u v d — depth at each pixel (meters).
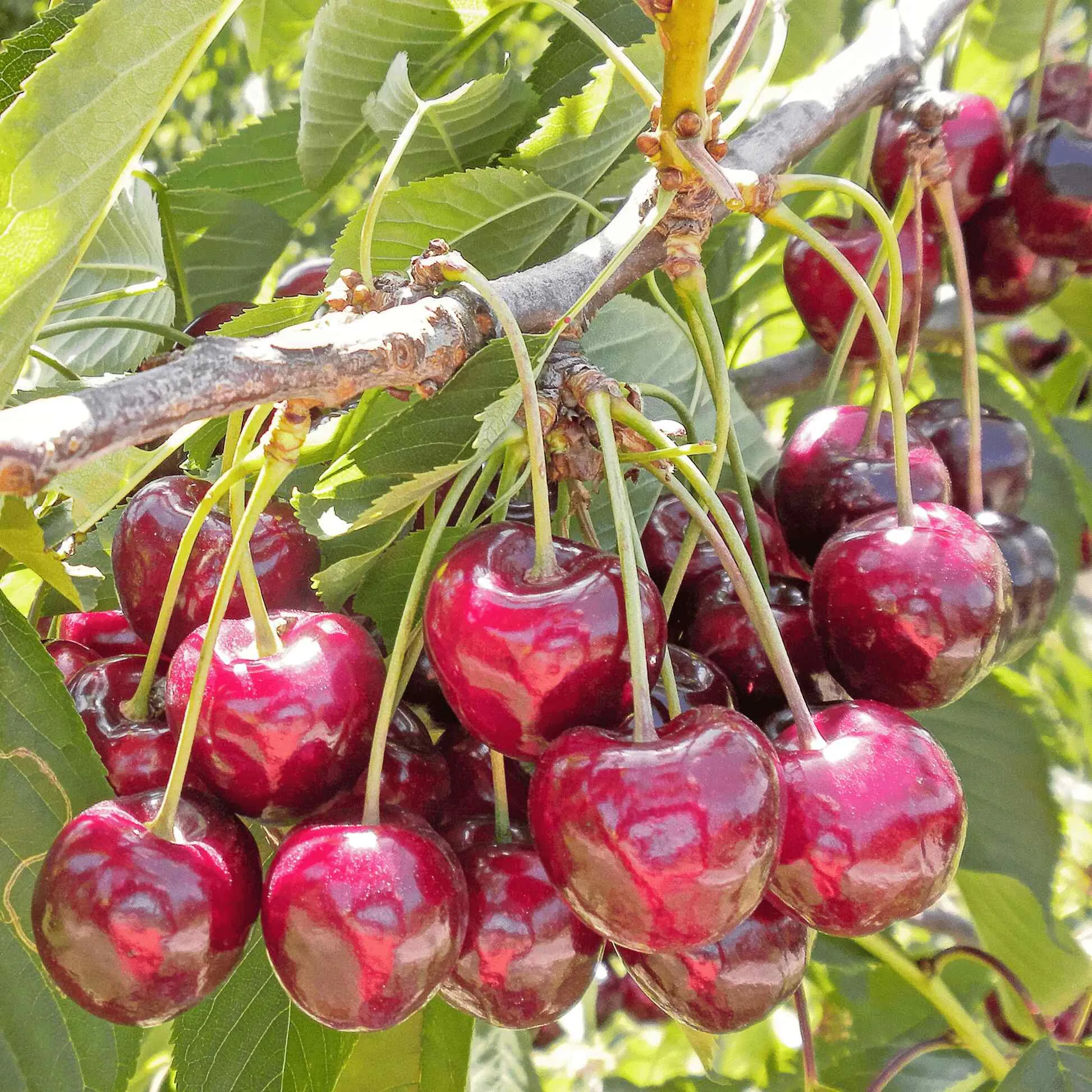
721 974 0.14
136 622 0.16
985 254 0.23
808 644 0.16
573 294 0.15
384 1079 0.18
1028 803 0.22
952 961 0.30
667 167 0.15
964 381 0.19
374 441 0.15
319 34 0.21
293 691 0.13
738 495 0.16
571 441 0.14
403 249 0.19
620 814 0.11
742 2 0.21
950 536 0.15
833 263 0.15
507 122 0.22
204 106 0.57
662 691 0.14
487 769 0.15
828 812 0.13
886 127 0.21
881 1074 0.25
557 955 0.13
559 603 0.12
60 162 0.12
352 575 0.15
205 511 0.13
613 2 0.23
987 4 0.30
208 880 0.12
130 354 0.23
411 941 0.12
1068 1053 0.22
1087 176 0.21
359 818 0.13
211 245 0.27
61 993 0.14
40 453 0.09
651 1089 0.32
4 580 0.23
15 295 0.12
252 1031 0.16
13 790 0.14
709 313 0.15
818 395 0.28
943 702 0.15
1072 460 0.29
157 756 0.14
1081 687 0.32
